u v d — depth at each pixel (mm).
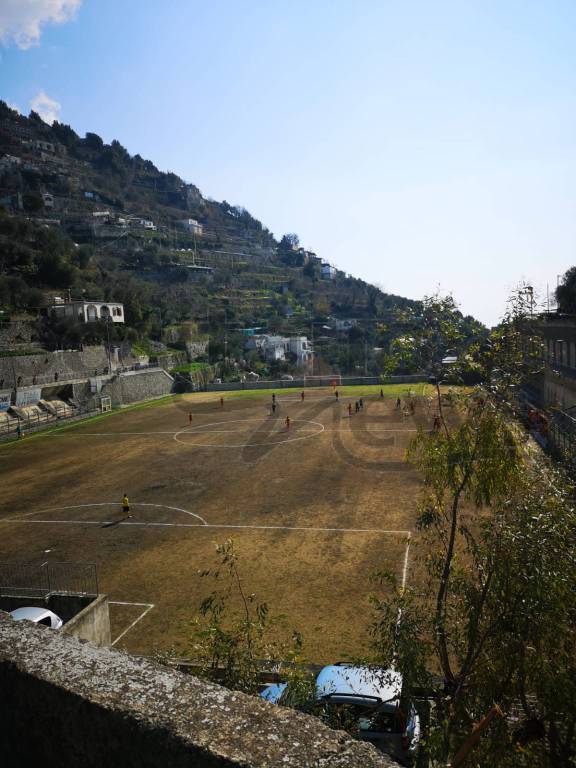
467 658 9500
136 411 85250
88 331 103062
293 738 3201
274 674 12453
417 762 9758
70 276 124188
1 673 3992
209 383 114625
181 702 3523
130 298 126562
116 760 3453
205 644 11586
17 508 39219
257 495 39875
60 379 85875
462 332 12633
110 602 24422
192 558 28969
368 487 40594
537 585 8492
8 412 72750
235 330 154875
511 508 10234
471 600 10016
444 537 12812
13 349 88188
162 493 41344
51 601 20234
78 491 42844
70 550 30781
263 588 25078
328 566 27094
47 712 3746
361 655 19172
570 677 8531
